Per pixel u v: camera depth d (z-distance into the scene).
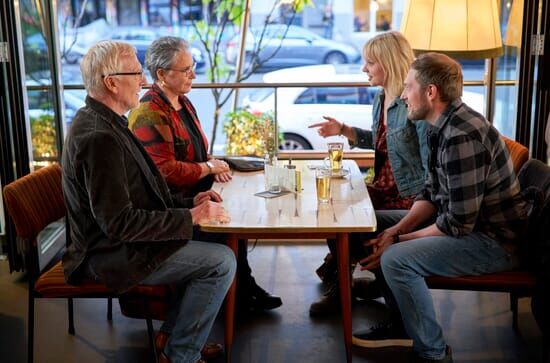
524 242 2.72
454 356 3.03
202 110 7.00
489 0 3.27
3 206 4.04
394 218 3.23
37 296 2.79
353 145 3.64
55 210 2.97
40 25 4.18
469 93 6.55
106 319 3.46
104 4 7.10
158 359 2.81
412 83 2.75
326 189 2.87
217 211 2.64
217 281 2.61
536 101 3.90
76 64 7.23
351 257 3.33
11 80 3.78
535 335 3.21
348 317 2.83
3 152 3.86
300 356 3.03
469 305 3.54
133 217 2.46
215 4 6.82
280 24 6.91
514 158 3.11
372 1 7.49
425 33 3.31
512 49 4.23
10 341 3.26
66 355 3.11
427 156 3.05
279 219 2.66
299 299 3.61
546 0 3.79
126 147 2.53
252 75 7.09
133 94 2.60
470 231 2.69
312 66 7.09
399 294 2.74
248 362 2.98
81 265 2.59
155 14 7.05
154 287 2.72
